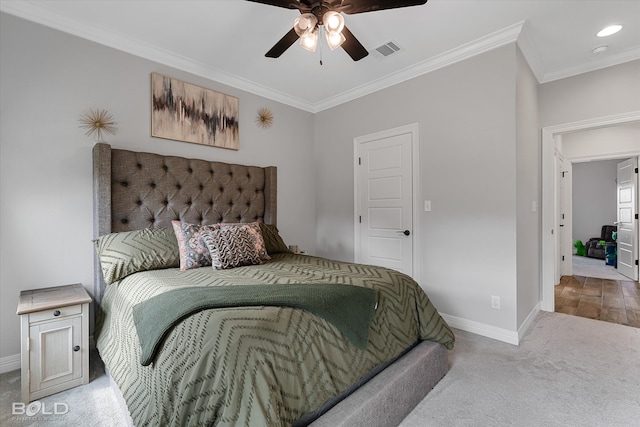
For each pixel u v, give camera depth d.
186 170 2.75
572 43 2.62
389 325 1.62
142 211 2.49
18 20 2.04
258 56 2.78
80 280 2.26
